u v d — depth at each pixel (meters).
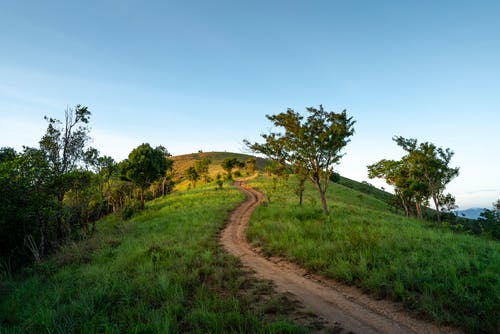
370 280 6.55
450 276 6.38
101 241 14.50
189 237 13.63
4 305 6.52
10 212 13.07
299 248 9.98
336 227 13.20
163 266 8.78
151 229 18.50
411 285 6.22
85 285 7.53
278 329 4.57
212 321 4.90
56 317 5.39
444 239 10.86
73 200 17.22
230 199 33.97
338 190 54.31
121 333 4.80
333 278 7.57
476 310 4.98
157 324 4.69
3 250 14.17
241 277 7.70
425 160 33.03
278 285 7.23
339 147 18.88
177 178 101.81
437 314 5.07
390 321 5.12
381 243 9.27
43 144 16.61
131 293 6.51
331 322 5.11
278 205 25.30
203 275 8.09
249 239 13.84
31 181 13.83
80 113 17.66
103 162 18.75
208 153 169.88
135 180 35.38
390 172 38.47
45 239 16.14
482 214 33.91
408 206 37.88
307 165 19.50
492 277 6.19
